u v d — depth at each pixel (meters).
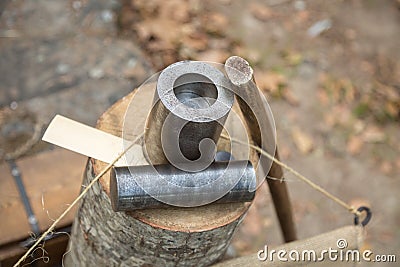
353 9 2.60
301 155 2.04
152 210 0.92
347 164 2.06
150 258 0.98
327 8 2.57
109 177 0.94
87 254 1.06
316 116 2.16
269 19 2.44
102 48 1.70
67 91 1.58
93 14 1.93
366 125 2.20
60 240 1.26
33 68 1.62
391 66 2.43
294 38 2.41
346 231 1.09
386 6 2.65
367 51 2.46
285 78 2.24
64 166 1.35
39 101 1.56
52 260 1.29
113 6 2.00
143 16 2.14
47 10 1.87
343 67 2.36
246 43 2.31
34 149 1.50
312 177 1.99
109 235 0.98
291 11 2.51
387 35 2.54
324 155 2.06
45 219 1.26
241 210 0.94
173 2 2.25
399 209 1.99
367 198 1.99
